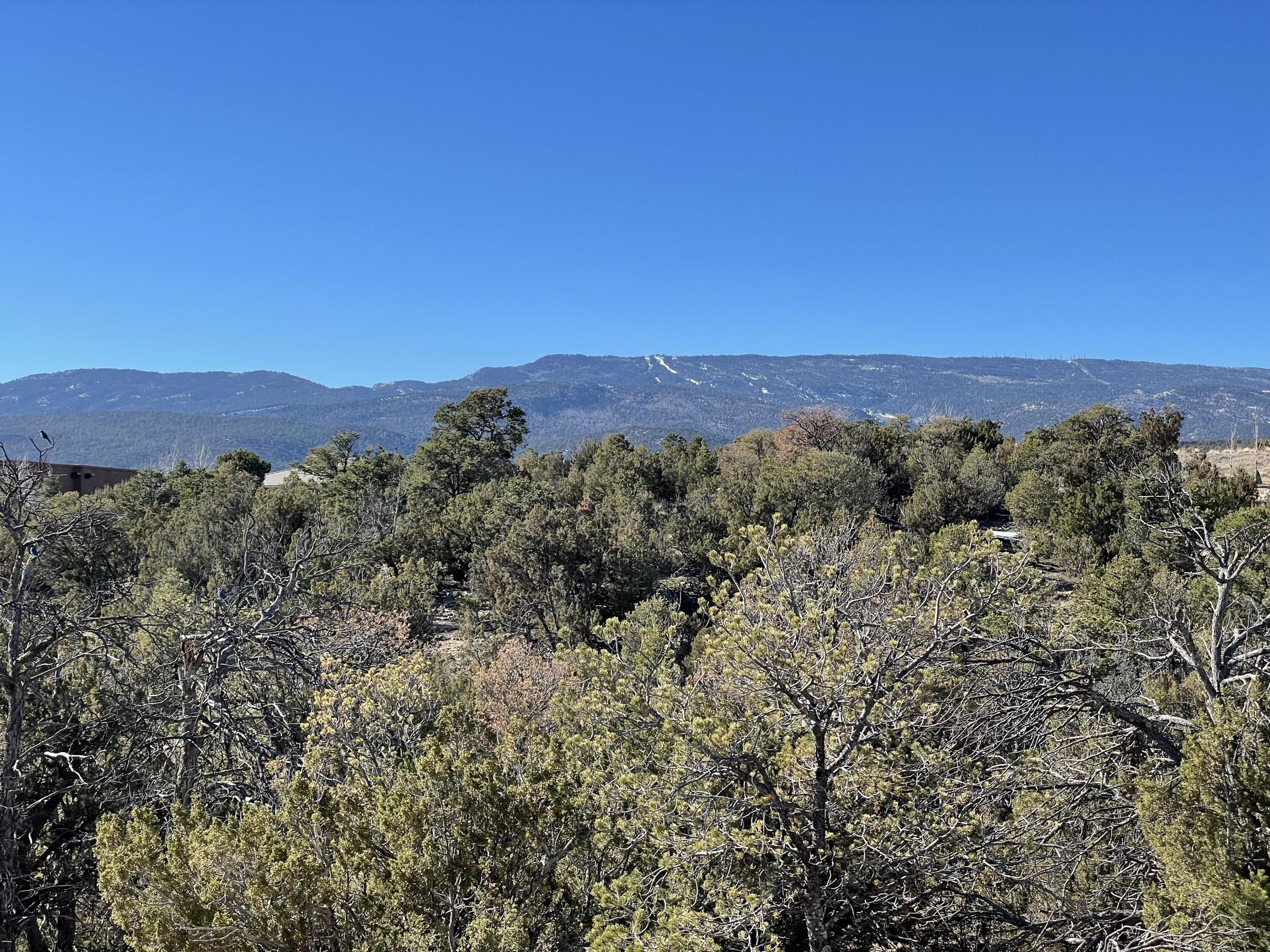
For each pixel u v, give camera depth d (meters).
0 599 10.83
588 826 7.64
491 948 5.81
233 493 45.47
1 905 9.55
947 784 7.55
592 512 43.84
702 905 7.13
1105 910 8.01
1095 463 38.31
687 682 8.59
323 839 6.93
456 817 6.78
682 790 7.07
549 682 17.53
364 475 63.88
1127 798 8.95
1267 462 44.97
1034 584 8.79
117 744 12.38
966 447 56.28
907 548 8.47
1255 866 6.64
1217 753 6.91
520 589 31.03
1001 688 9.84
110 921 10.93
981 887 8.48
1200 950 6.54
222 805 11.93
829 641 7.04
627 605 31.72
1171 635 10.66
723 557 8.15
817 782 7.09
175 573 30.94
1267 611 12.60
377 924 6.34
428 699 9.98
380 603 29.36
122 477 78.75
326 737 9.38
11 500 10.77
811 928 6.85
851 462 40.44
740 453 56.84
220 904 6.02
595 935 6.48
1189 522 14.34
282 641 13.45
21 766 10.48
